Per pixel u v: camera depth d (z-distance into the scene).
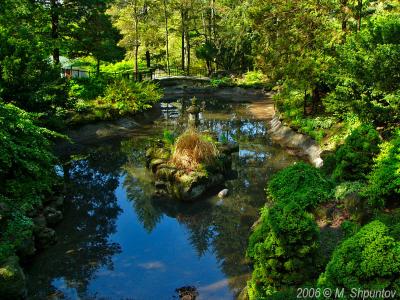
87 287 9.34
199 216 12.95
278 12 21.80
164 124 26.12
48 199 13.14
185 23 47.91
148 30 43.84
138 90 27.89
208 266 10.12
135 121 25.83
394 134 11.96
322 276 6.54
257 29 22.92
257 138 21.88
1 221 10.05
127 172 17.28
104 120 23.67
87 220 12.82
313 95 20.70
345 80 13.93
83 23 26.81
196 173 14.48
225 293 8.95
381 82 12.40
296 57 20.53
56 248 11.06
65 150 19.98
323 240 9.01
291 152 18.81
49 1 25.00
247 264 10.10
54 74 17.09
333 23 20.59
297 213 7.52
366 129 11.48
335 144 15.82
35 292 9.16
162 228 12.27
